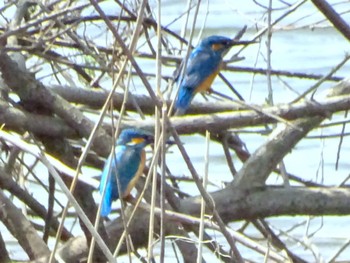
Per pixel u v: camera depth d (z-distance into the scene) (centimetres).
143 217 982
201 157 1781
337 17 994
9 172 1099
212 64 1092
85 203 1047
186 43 1122
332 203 1027
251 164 1038
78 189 1043
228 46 1127
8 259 1028
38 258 942
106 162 955
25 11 1044
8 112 990
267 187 1033
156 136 772
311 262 1383
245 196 1020
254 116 1009
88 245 984
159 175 997
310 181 1166
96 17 1064
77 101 1078
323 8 990
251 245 787
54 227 1122
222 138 1152
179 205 990
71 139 1074
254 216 1027
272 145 1039
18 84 981
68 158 1040
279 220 1547
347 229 1553
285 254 1000
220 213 1010
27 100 1000
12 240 1460
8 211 949
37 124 997
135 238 989
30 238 948
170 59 1118
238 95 1125
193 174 745
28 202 1080
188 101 1039
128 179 960
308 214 1033
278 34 2228
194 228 1002
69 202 752
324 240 1528
